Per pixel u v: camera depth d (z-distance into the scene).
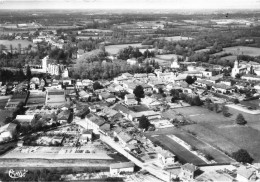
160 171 143.25
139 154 158.75
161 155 152.62
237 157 152.25
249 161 151.38
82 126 196.00
